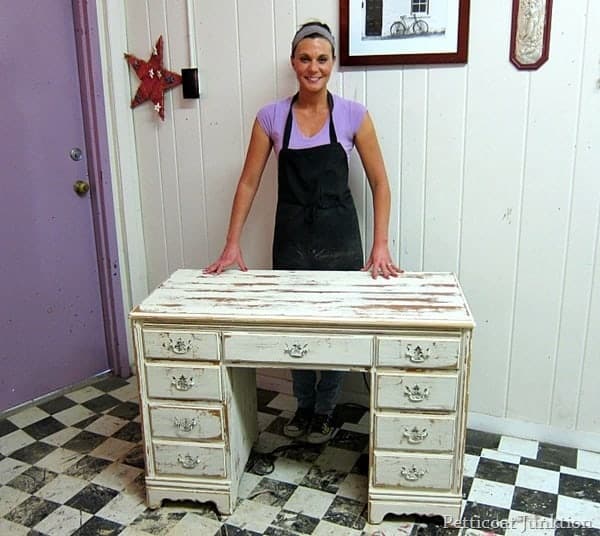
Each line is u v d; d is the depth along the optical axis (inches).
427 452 65.1
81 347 100.6
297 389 85.0
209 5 85.8
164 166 96.5
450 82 75.9
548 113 72.4
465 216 79.5
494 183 77.0
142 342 66.0
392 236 84.0
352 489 73.7
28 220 89.8
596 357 77.3
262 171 80.4
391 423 64.6
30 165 88.7
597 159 71.6
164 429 68.4
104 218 97.6
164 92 92.6
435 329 60.8
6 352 90.4
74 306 98.3
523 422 83.0
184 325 64.6
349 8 77.5
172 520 69.1
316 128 75.3
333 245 77.2
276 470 77.4
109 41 91.4
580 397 79.4
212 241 96.6
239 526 68.0
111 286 100.7
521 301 79.4
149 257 102.7
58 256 94.7
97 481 76.0
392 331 61.6
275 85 85.1
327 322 61.8
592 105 70.3
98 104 93.2
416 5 74.5
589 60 69.2
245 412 75.7
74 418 90.8
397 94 78.7
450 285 70.9
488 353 82.7
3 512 70.3
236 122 89.1
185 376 66.2
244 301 67.0
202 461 68.7
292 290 70.1
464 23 73.0
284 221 78.0
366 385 91.5
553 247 76.1
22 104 86.3
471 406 85.5
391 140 80.6
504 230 78.0
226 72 87.7
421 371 62.6
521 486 73.0
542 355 80.0
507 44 72.2
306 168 75.0
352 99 81.2
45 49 87.7
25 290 91.2
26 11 84.5
